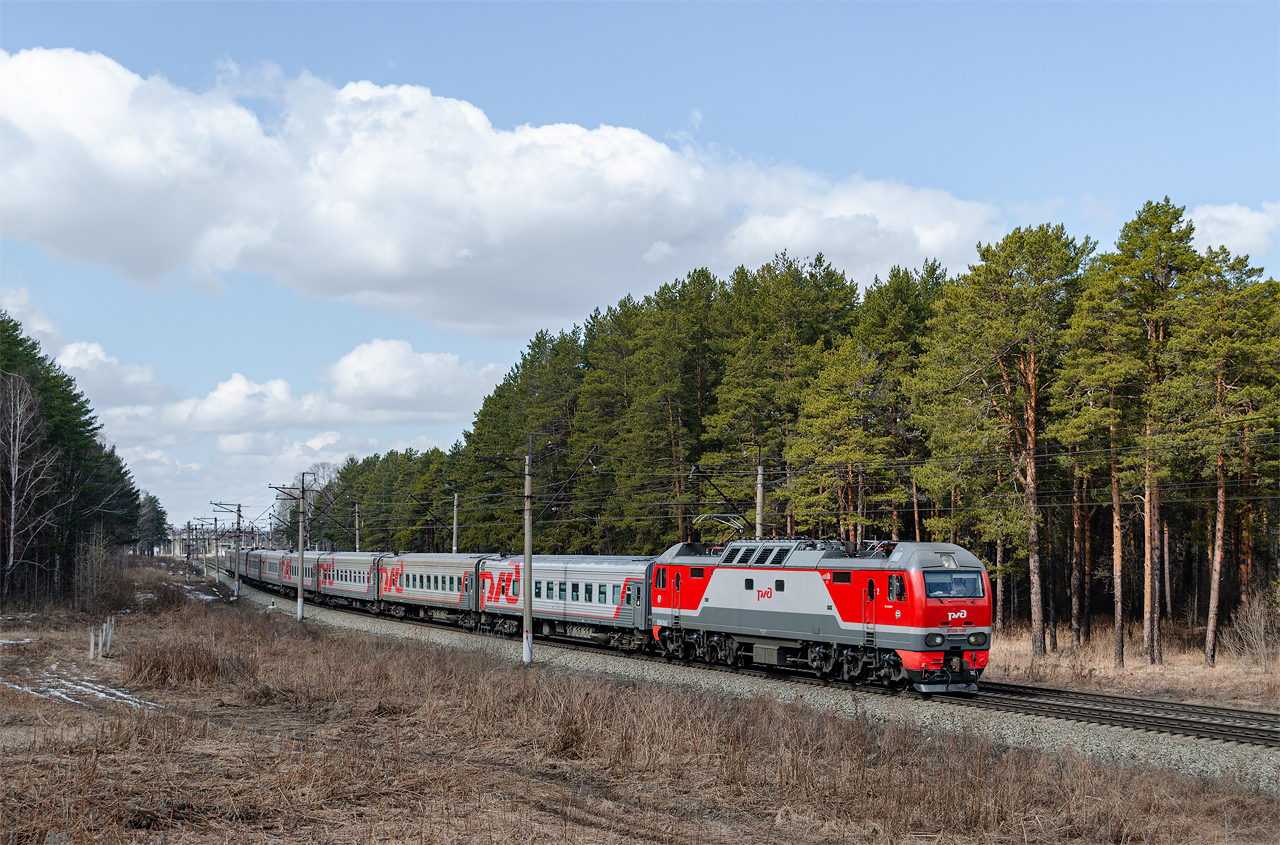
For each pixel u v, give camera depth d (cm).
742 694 2152
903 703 2038
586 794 1242
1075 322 3300
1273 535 3731
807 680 2403
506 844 971
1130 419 3388
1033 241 3447
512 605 3600
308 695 1991
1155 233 3394
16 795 1063
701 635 2794
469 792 1198
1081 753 1539
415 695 2002
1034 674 2588
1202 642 3859
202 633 3469
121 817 1011
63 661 2752
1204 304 3219
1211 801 1254
